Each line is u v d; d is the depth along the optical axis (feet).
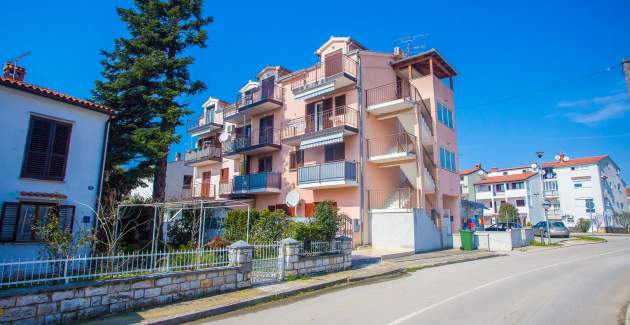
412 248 65.67
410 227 66.69
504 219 164.45
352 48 81.76
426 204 79.36
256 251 38.70
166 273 29.12
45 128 43.55
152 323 24.04
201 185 111.04
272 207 86.17
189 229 66.23
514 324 22.90
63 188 44.21
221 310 27.91
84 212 45.70
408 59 83.82
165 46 69.92
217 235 64.59
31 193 40.91
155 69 65.77
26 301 22.06
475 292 33.04
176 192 113.19
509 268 49.44
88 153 47.16
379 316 25.11
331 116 79.30
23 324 21.74
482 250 74.13
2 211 39.14
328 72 78.79
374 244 70.85
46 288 22.93
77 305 24.12
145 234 60.90
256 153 92.48
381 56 83.35
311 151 81.61
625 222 170.91
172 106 65.21
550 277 41.47
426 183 76.28
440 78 97.04
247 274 35.09
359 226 70.54
